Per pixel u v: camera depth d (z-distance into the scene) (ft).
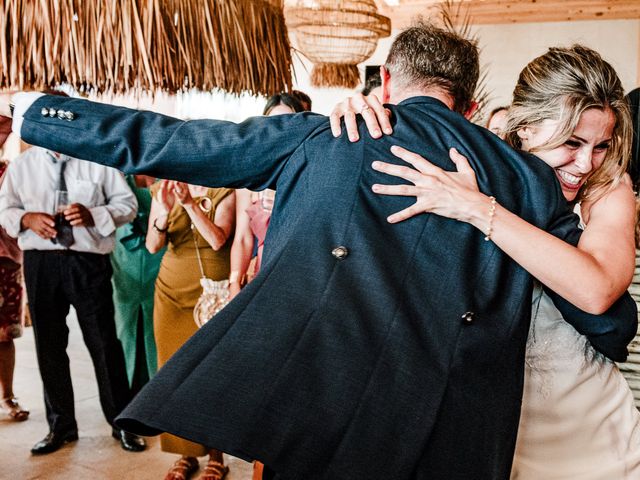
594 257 3.75
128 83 4.74
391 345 3.32
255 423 3.13
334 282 3.41
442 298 3.49
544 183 3.87
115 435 11.26
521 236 3.54
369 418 3.21
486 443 3.44
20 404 12.77
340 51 11.94
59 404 10.85
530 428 4.56
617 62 24.47
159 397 3.22
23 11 4.56
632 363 6.02
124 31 4.61
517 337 3.63
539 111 4.32
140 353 11.93
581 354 4.52
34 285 10.71
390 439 3.21
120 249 11.71
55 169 10.85
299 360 3.26
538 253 3.53
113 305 11.18
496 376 3.55
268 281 3.49
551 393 4.51
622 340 3.96
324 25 11.58
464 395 3.41
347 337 3.30
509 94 25.53
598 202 4.26
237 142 3.87
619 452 4.62
